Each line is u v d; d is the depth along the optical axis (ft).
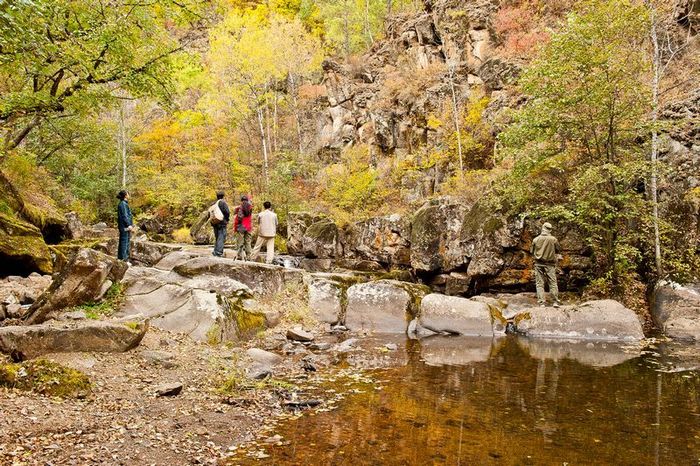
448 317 33.37
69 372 16.42
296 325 31.78
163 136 115.75
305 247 68.54
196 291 27.17
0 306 23.82
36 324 22.47
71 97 33.42
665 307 33.14
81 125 64.59
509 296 40.47
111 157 99.45
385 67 102.47
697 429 14.67
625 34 38.06
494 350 27.17
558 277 40.78
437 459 12.56
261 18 106.22
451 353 26.30
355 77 109.60
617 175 36.27
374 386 19.51
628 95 38.11
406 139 86.17
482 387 19.40
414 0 118.83
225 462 12.23
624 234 38.78
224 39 86.74
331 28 122.72
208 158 100.53
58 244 47.47
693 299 32.24
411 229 57.31
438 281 51.60
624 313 31.71
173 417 15.01
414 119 85.10
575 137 40.81
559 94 39.14
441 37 89.56
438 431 14.56
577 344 29.04
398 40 103.50
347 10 124.06
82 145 69.10
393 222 61.72
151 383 18.11
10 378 15.69
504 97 69.97
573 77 38.22
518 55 74.28
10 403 14.29
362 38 124.26
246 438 13.89
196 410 15.79
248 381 19.40
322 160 101.50
